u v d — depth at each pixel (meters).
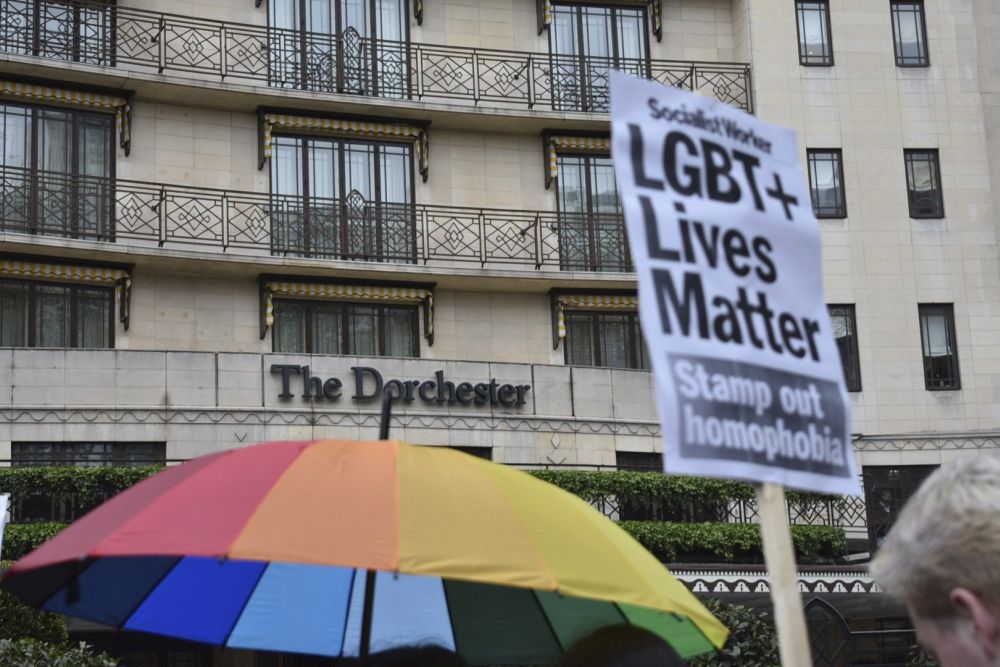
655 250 4.59
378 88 29.92
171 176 28.22
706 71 31.61
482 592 7.46
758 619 14.55
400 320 29.36
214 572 7.52
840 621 16.31
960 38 32.62
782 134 5.05
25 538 20.05
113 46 27.97
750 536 23.09
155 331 27.55
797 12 32.19
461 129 30.47
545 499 6.14
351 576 7.59
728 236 4.76
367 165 29.59
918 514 2.83
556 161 30.69
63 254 26.59
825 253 31.27
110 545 5.30
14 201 26.72
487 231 29.92
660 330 4.50
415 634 7.46
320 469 5.79
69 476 20.97
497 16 31.23
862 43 32.16
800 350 4.80
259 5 29.48
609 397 26.72
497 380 25.81
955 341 31.30
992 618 2.71
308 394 24.81
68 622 20.86
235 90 28.20
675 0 32.38
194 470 5.92
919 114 32.16
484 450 25.45
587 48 31.62
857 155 31.73
